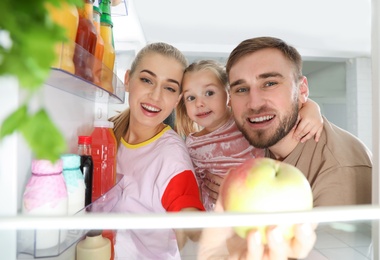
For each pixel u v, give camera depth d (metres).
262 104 0.83
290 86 0.84
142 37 1.06
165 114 0.92
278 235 0.37
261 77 0.83
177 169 0.81
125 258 0.53
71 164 0.47
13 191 0.35
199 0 1.00
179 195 0.79
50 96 0.51
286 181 0.39
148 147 0.88
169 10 1.04
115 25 0.95
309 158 0.82
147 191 0.82
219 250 0.39
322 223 0.39
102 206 0.56
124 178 0.85
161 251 0.53
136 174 0.85
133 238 0.54
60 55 0.37
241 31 1.12
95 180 0.65
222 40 1.13
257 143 0.86
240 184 0.40
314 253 0.38
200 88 0.93
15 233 0.35
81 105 0.71
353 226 0.39
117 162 0.89
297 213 0.34
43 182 0.39
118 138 0.94
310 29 1.13
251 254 0.38
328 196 0.77
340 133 0.85
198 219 0.32
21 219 0.31
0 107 0.31
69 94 0.61
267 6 1.02
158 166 0.84
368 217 0.35
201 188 0.94
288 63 0.84
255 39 0.86
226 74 0.93
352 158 0.79
